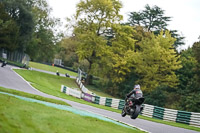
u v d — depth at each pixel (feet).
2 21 528.63
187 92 435.12
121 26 506.07
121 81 512.22
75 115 108.06
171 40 481.05
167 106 423.23
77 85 497.87
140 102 111.96
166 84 458.91
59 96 274.16
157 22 565.53
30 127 65.77
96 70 520.01
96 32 509.76
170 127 177.17
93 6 487.61
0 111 69.41
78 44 518.78
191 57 499.10
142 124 162.91
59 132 70.64
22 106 90.22
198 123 218.59
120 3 500.74
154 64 467.93
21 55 620.08
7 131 55.93
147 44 491.72
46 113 89.61
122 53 511.81
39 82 395.75
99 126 98.43
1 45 536.01
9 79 297.33
